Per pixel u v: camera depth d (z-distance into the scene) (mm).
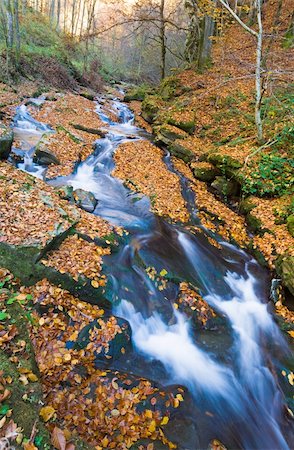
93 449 3229
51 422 3303
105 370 4426
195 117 15000
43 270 5250
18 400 3086
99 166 11125
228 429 4297
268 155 10070
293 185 9148
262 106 12734
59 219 6391
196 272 6965
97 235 6672
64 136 12133
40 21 29719
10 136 9320
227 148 11500
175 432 3904
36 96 17641
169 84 19578
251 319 6293
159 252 7098
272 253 7660
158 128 14852
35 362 3885
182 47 31719
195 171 11367
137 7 21938
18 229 5641
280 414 4719
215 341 5551
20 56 19625
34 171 9609
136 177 10672
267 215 8703
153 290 6051
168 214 8867
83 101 20000
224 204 10125
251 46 19922
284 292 6699
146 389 4285
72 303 5094
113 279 5770
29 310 4672
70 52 28719
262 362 5461
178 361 5098
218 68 19109
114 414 3875
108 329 4867
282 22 21734
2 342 3689
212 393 4766
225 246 8258
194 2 18016
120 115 19828
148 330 5453
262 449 4234
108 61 39250
